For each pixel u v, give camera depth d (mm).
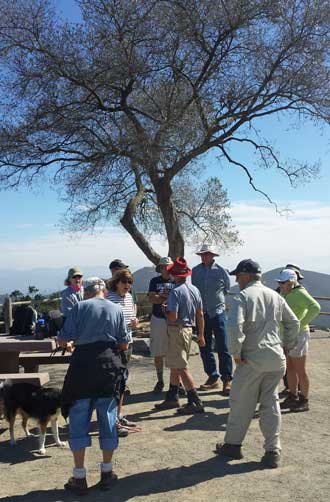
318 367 9820
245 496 4094
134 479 4531
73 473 4305
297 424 6012
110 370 4316
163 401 7090
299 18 13875
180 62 14102
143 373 9547
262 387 4805
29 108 13969
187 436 5648
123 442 5535
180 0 13430
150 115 14125
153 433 5801
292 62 14062
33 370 7570
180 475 4570
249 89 14312
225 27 13742
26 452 5379
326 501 3973
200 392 7684
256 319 4723
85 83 13484
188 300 6508
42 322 6852
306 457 4934
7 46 13570
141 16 13297
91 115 13883
